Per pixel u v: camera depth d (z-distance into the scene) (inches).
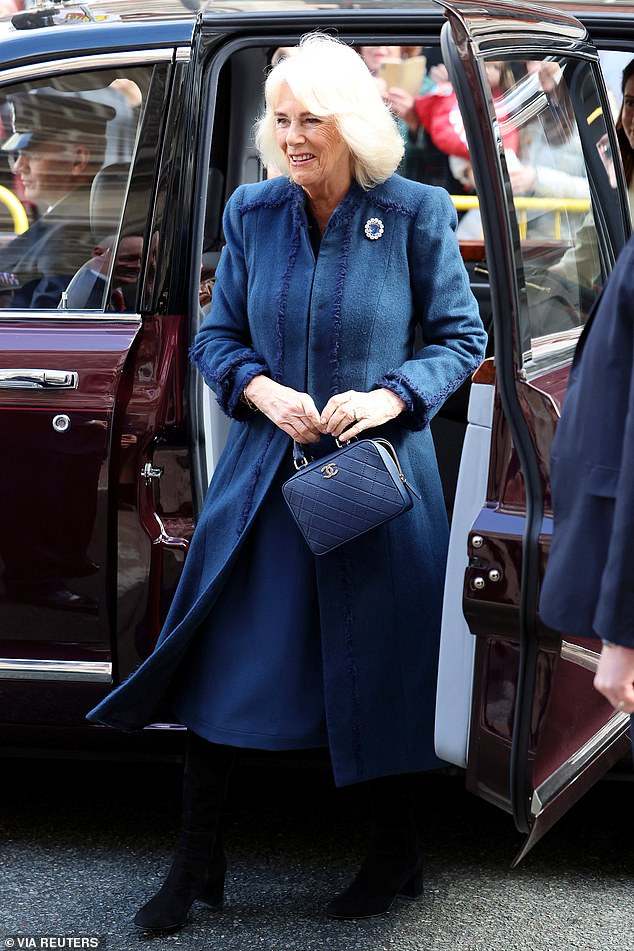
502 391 121.3
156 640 163.3
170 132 164.1
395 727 143.6
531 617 121.0
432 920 152.6
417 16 164.6
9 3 210.7
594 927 151.3
